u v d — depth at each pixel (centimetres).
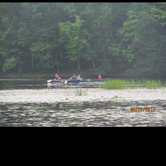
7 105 4856
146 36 18100
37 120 3550
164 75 18900
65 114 3947
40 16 19262
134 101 5353
